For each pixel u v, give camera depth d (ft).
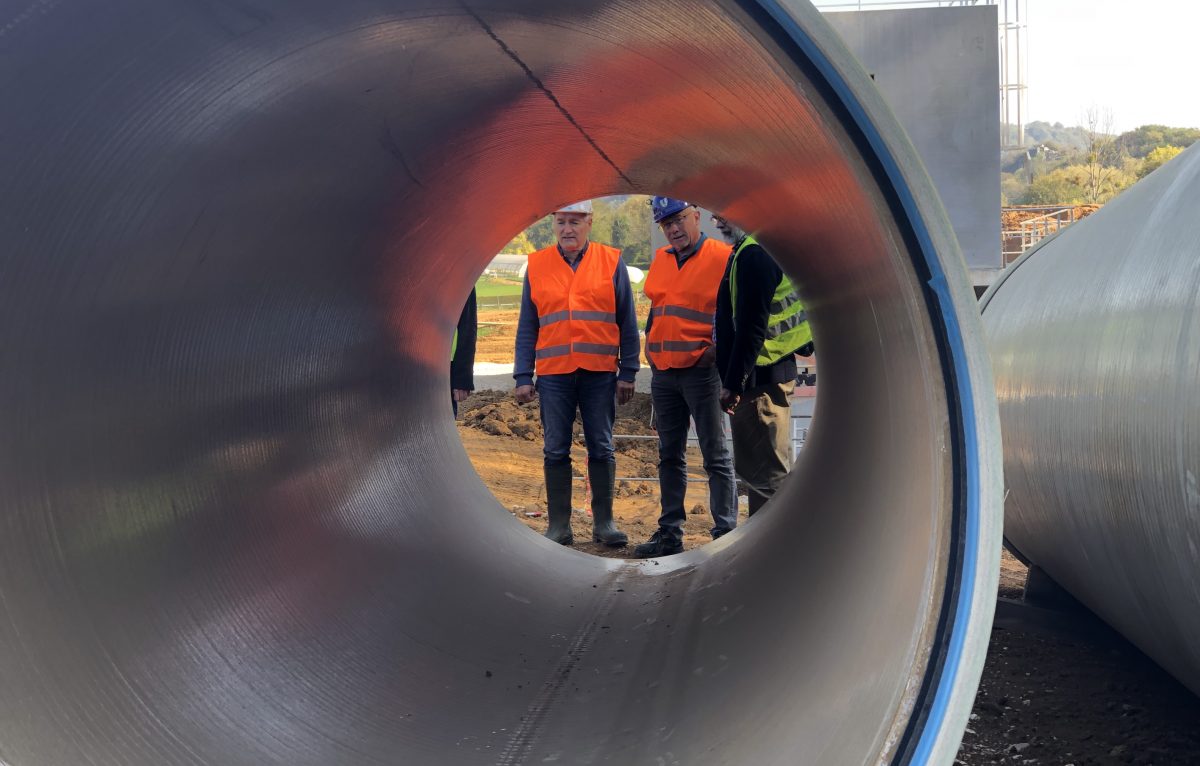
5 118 5.97
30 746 5.60
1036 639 11.79
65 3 5.69
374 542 11.34
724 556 14.57
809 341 16.70
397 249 12.50
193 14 6.37
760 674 8.54
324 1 6.88
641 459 37.09
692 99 8.97
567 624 12.21
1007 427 11.66
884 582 6.24
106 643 6.73
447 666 9.97
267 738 7.38
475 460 32.91
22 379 6.59
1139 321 7.94
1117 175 204.95
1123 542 8.20
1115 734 8.97
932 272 5.03
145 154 7.16
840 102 5.04
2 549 6.17
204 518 8.63
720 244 17.22
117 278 7.48
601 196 15.90
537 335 19.33
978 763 8.46
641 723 8.74
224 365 9.34
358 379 12.62
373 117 9.27
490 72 9.37
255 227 9.11
